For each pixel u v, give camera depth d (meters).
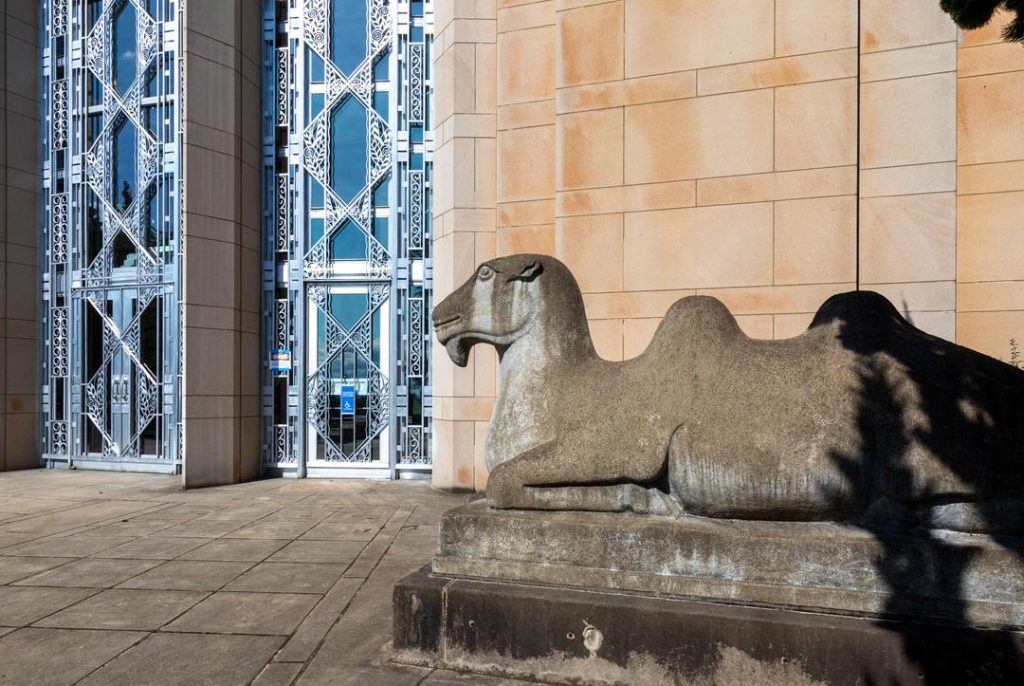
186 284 8.84
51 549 5.70
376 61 9.92
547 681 2.97
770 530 2.89
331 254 9.95
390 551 5.60
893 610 2.65
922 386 2.79
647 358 3.34
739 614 2.73
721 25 6.48
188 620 3.95
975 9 3.13
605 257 6.81
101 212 10.93
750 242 6.32
